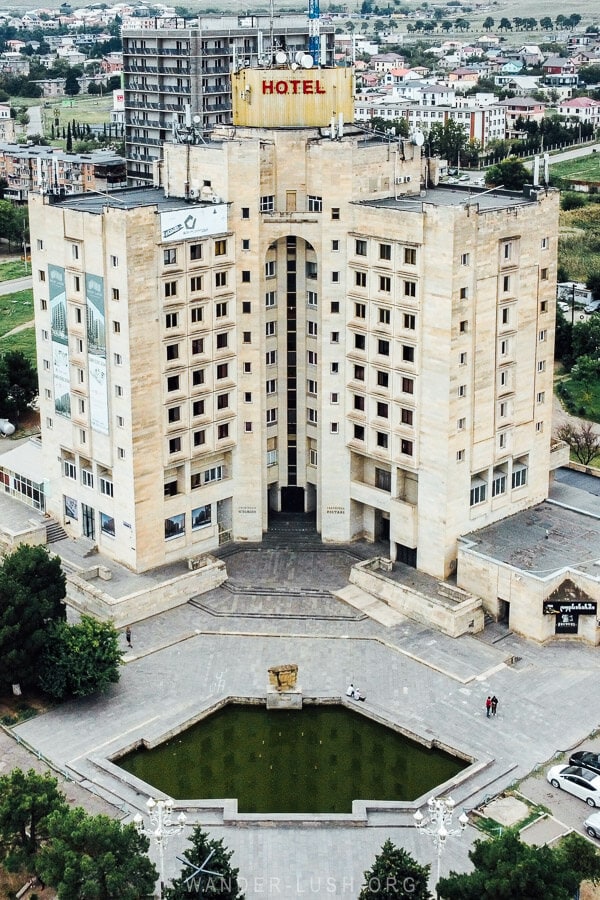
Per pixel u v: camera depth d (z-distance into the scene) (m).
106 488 140.62
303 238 139.00
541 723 113.06
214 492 144.25
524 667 122.62
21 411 192.88
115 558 140.88
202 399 139.38
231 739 114.31
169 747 112.31
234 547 146.75
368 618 132.12
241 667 123.25
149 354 132.50
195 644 127.88
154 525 138.38
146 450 135.12
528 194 137.12
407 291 131.25
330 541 147.62
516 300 133.75
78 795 103.62
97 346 134.75
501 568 128.25
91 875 84.75
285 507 155.25
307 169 139.75
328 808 104.25
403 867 85.12
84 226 131.88
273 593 136.62
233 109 148.25
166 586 133.88
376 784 107.62
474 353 130.50
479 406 133.00
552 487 155.00
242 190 136.25
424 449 133.62
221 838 91.75
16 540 143.38
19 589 115.88
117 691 119.25
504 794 103.00
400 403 134.75
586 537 136.12
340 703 117.75
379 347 136.50
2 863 91.88
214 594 137.12
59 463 146.88
